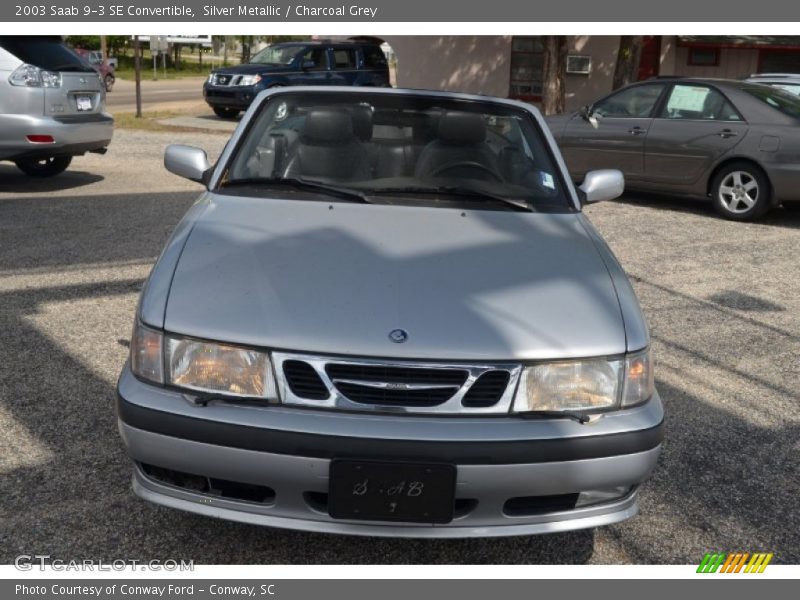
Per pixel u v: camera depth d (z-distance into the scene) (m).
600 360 2.56
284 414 2.43
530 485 2.45
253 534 2.91
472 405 2.46
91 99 9.20
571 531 2.85
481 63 20.83
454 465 2.39
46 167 9.98
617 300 2.79
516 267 2.90
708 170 8.86
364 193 3.45
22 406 3.71
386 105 3.83
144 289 2.76
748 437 3.80
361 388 2.45
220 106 17.97
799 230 8.48
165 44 21.97
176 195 9.01
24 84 8.39
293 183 3.49
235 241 2.95
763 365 4.70
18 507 2.95
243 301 2.61
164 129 15.72
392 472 2.39
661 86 9.26
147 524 2.91
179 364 2.51
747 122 8.57
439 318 2.57
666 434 3.80
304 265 2.79
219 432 2.42
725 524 3.09
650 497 3.26
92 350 4.40
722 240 7.88
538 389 2.50
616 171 3.96
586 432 2.48
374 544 2.90
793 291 6.20
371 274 2.76
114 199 8.65
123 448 3.39
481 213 3.38
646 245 7.56
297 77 17.86
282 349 2.46
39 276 5.68
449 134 3.72
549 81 17.39
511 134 3.83
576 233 3.29
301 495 2.45
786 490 3.35
